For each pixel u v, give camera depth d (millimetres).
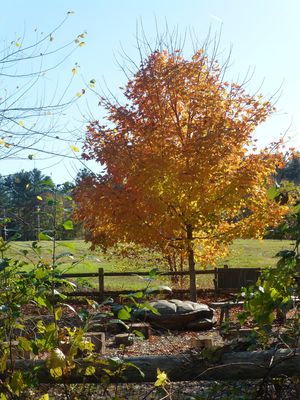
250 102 12898
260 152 12820
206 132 12633
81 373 3762
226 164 12695
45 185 3979
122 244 16141
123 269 17859
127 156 12602
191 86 12922
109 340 9461
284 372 3734
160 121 12883
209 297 14711
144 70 12992
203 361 3771
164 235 13312
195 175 12008
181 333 10312
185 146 12391
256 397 3809
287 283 3680
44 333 3740
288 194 3898
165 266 17453
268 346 4082
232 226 13906
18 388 3559
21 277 3807
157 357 3830
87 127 13195
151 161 12047
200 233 14109
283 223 3725
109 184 12672
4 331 3826
